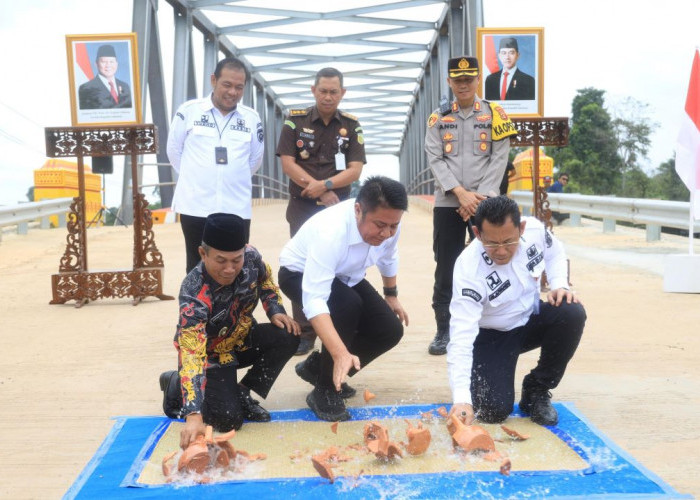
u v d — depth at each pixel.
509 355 3.24
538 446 2.89
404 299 6.20
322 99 4.57
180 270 8.09
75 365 4.32
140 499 2.46
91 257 9.34
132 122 6.24
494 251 2.92
